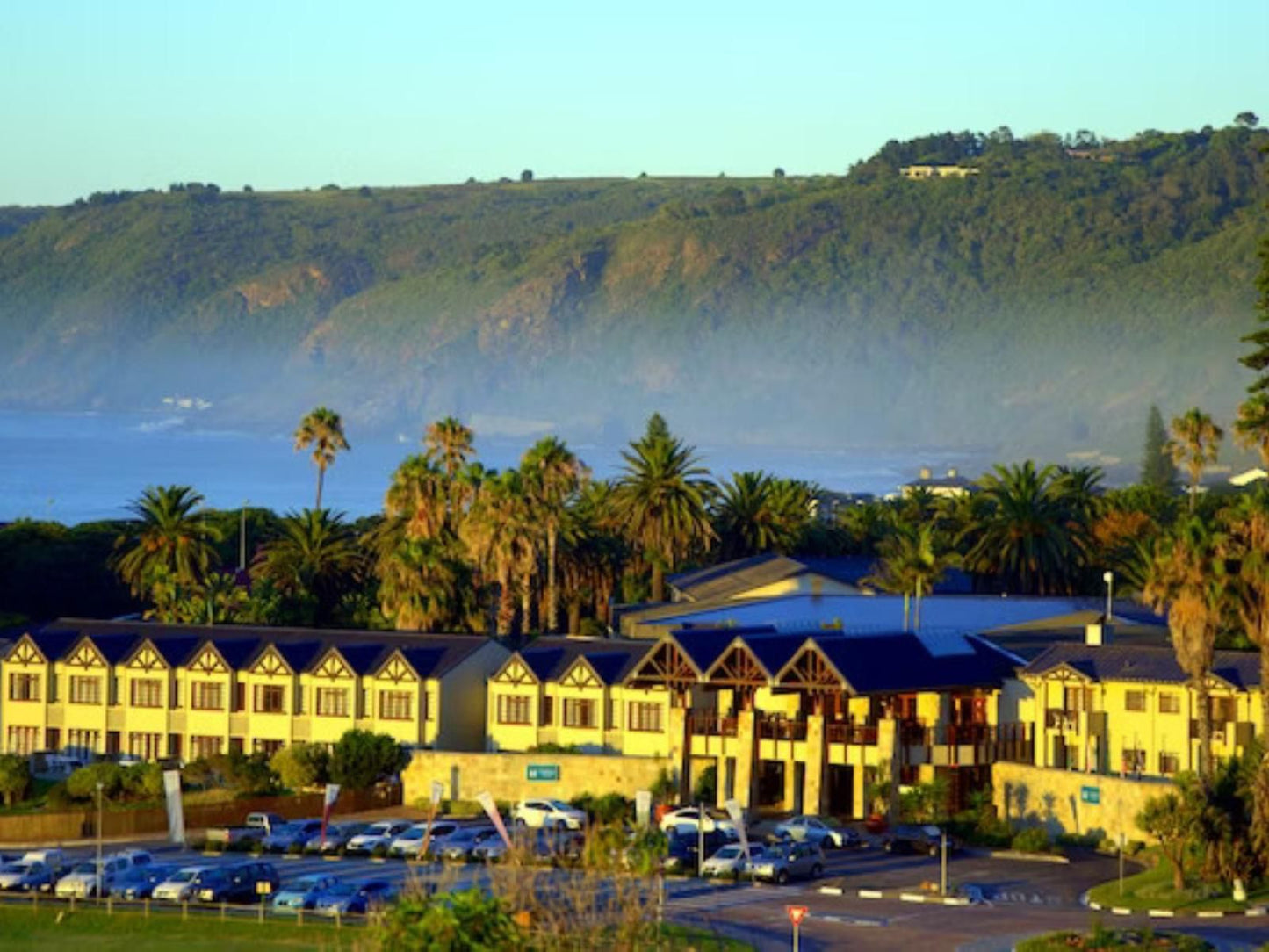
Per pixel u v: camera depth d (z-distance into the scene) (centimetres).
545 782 19350
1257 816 15338
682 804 18775
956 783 18488
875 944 13375
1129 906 14738
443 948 9106
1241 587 16025
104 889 15038
